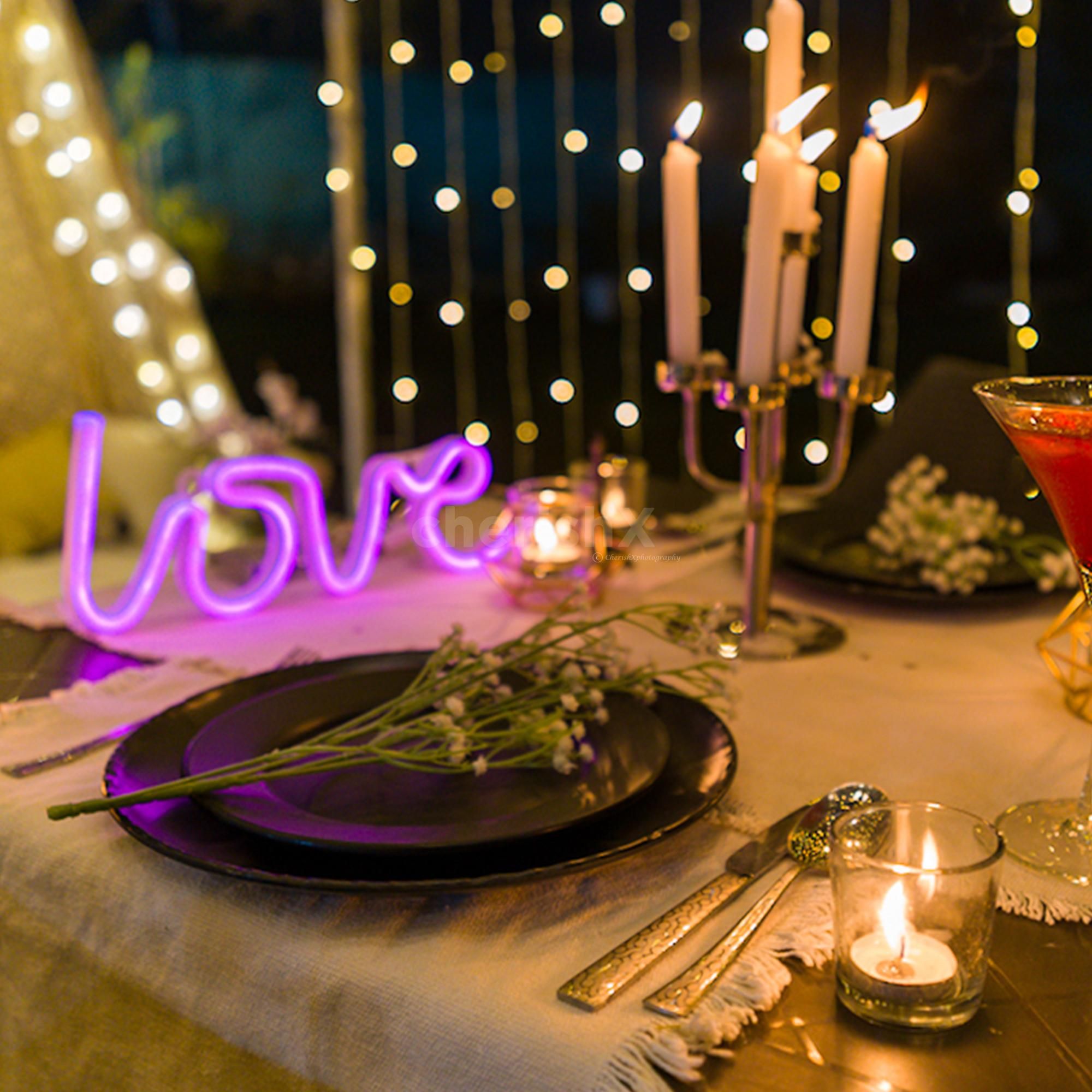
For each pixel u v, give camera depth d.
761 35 2.04
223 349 6.42
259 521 2.71
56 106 2.59
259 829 0.65
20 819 0.76
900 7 2.36
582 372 6.68
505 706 0.77
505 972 0.60
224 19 4.35
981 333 6.19
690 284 1.05
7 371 2.68
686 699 0.87
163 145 4.48
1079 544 0.74
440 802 0.74
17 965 0.75
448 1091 0.57
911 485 1.25
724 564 1.36
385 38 3.29
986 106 3.64
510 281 6.76
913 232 6.04
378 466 1.29
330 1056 0.61
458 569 1.37
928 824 0.62
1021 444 0.72
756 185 0.97
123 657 1.08
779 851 0.69
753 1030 0.56
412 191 6.88
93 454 1.12
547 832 0.65
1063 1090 0.52
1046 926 0.64
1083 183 4.96
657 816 0.70
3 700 0.97
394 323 6.50
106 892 0.70
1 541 2.44
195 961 0.66
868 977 0.56
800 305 1.11
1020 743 0.88
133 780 0.75
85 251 2.74
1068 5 3.18
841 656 1.07
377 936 0.63
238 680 0.92
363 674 0.92
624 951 0.60
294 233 6.24
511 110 3.19
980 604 1.17
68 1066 0.73
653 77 4.59
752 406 1.02
